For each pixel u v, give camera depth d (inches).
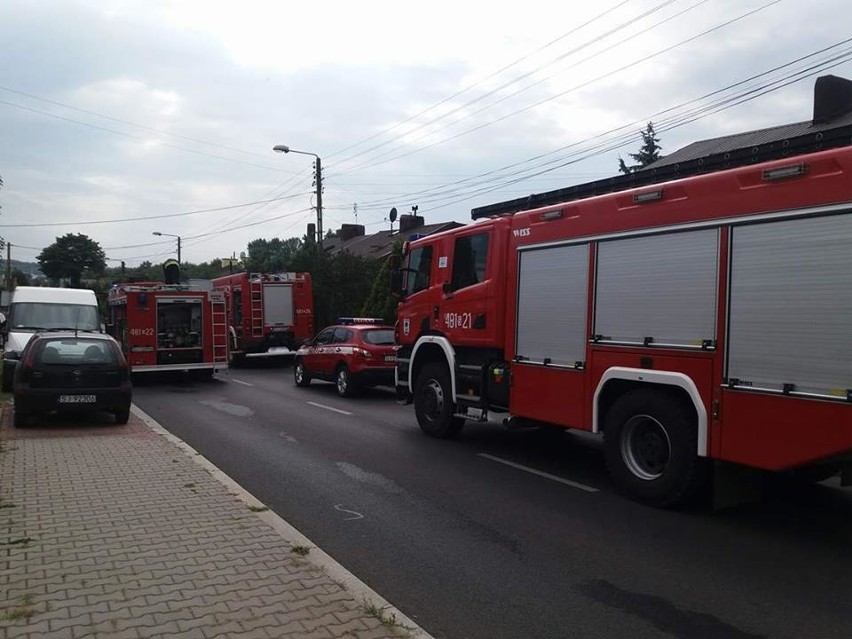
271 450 373.7
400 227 1768.0
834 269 206.8
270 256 2222.0
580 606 177.0
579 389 297.6
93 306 690.8
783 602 179.9
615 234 281.6
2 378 597.3
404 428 451.5
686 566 205.5
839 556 214.2
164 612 157.8
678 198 255.6
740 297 232.8
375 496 281.3
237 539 209.0
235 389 687.7
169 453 335.9
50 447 350.3
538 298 323.0
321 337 683.4
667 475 258.2
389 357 613.3
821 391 209.8
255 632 148.8
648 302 266.1
